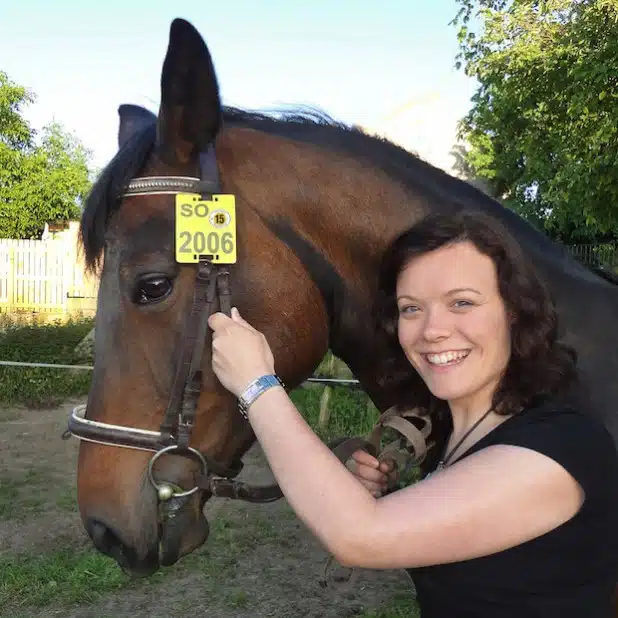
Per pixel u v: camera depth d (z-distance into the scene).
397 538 1.08
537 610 1.14
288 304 1.66
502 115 7.71
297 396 6.87
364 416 6.32
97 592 3.85
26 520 4.86
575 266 1.90
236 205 1.66
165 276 1.55
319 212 1.74
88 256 1.62
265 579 4.02
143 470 1.59
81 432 1.60
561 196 6.54
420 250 1.29
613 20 5.57
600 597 1.17
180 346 1.56
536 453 1.12
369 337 1.82
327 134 1.88
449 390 1.27
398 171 1.84
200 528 1.65
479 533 1.09
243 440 1.68
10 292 17.12
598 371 1.72
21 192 21.59
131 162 1.61
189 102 1.54
